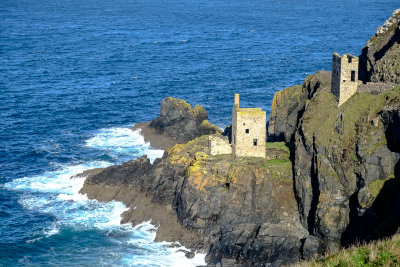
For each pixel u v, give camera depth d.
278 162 139.12
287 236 127.50
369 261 68.69
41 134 199.25
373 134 126.19
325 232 124.88
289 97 164.25
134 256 129.00
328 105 138.62
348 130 130.38
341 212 125.19
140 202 145.62
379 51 153.88
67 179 164.25
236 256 126.88
